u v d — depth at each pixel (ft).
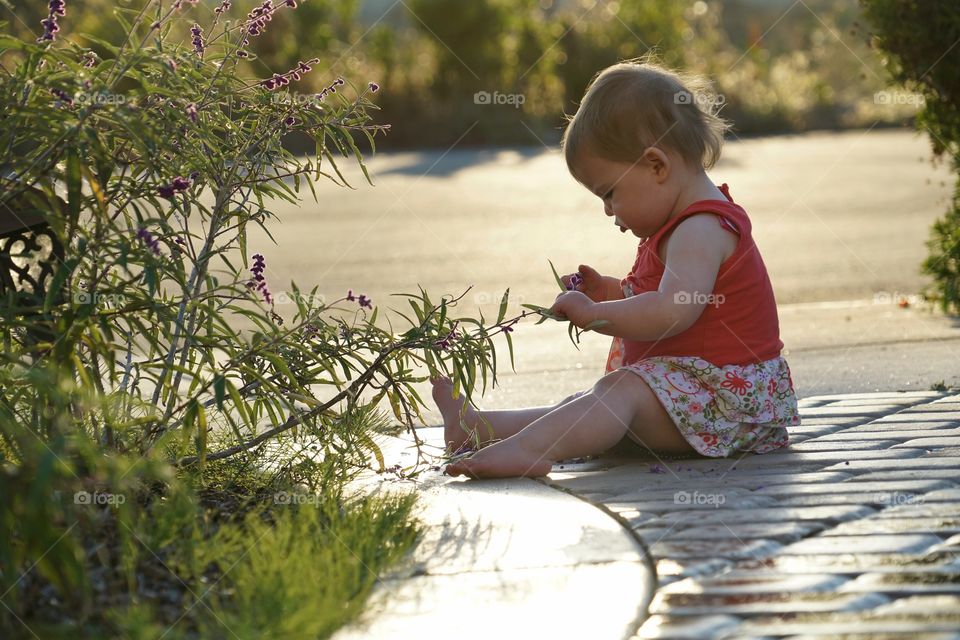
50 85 6.86
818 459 8.65
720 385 8.91
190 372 7.14
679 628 5.35
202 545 6.13
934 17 16.40
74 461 6.41
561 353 15.64
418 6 65.82
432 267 25.17
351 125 8.57
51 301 6.60
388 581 6.07
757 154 53.36
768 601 5.64
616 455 9.25
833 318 17.38
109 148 7.84
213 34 8.31
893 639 5.15
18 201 7.56
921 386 11.73
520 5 69.51
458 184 43.88
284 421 8.36
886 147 55.52
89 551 6.16
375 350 8.27
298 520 6.73
